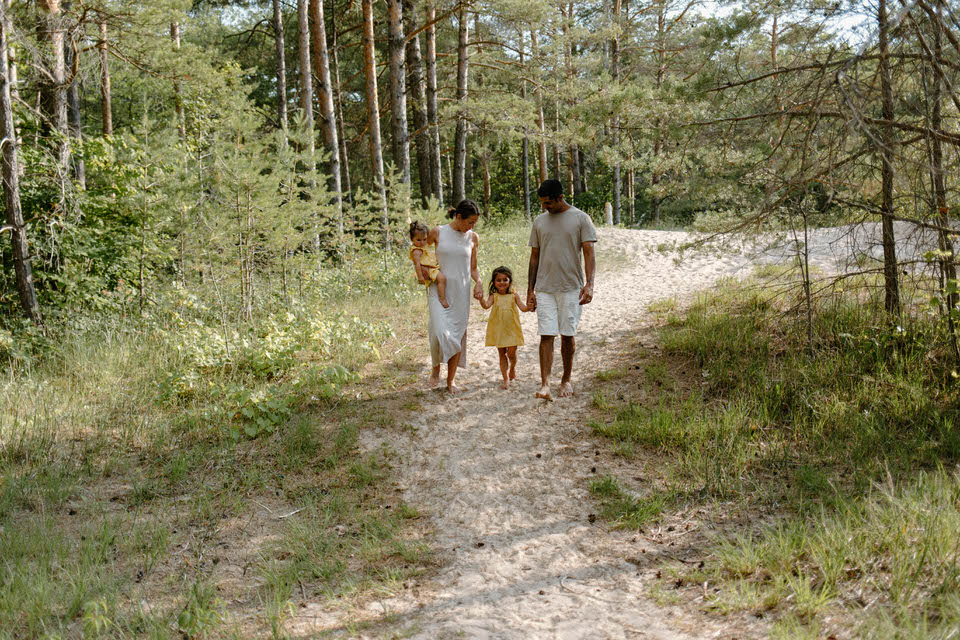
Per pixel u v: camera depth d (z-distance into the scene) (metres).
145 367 6.82
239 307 9.00
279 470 4.81
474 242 6.23
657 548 3.61
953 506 3.39
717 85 5.70
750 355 6.37
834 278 6.43
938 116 4.86
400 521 4.11
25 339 7.00
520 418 5.61
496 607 3.16
